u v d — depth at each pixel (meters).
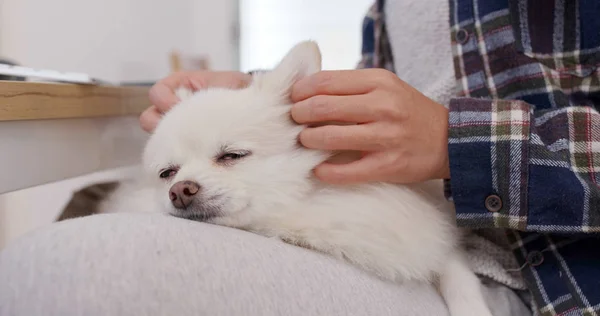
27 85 0.91
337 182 0.90
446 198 1.08
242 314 0.59
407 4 1.43
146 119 1.21
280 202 0.92
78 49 1.84
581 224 0.83
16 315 0.53
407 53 1.44
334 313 0.66
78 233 0.60
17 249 0.59
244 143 0.96
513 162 0.85
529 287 0.92
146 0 2.63
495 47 1.11
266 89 1.05
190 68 2.82
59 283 0.54
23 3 1.51
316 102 0.85
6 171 0.90
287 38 3.86
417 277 0.89
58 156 1.06
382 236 0.89
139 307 0.55
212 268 0.60
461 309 0.88
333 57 3.88
